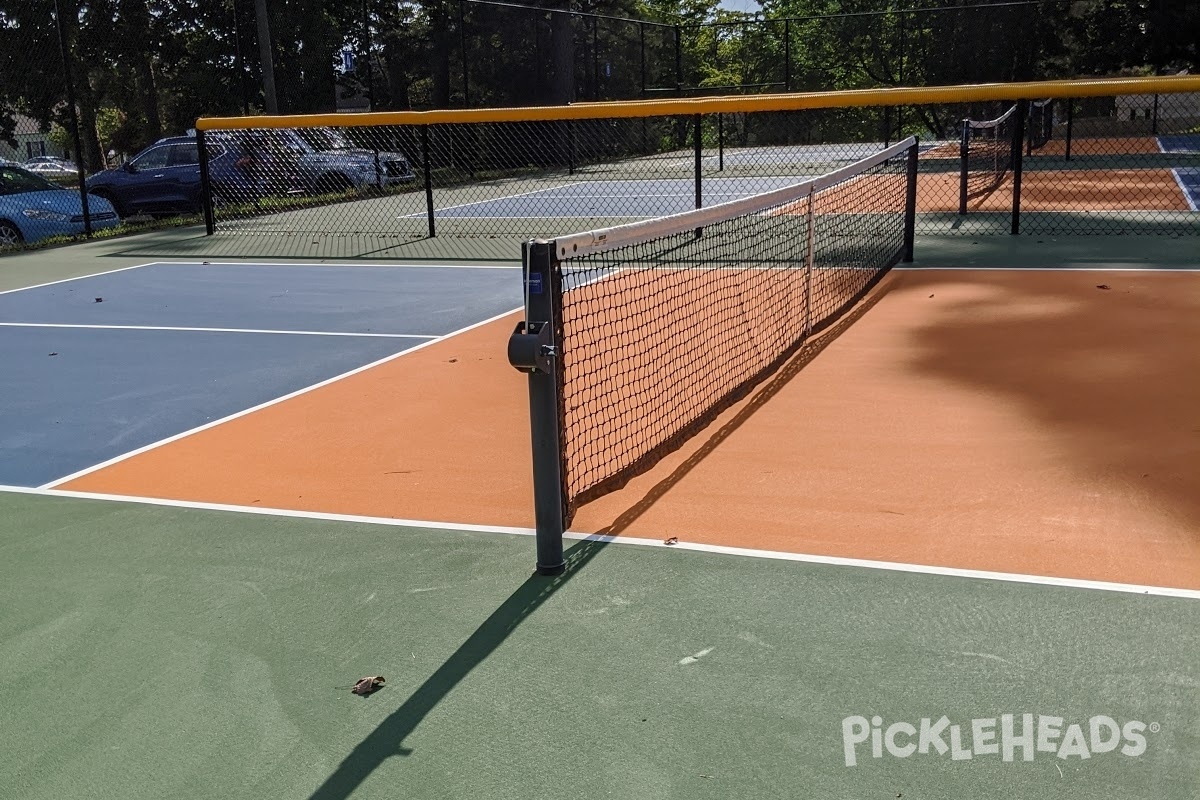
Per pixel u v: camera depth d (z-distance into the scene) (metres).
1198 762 2.87
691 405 6.32
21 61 19.14
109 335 9.57
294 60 27.19
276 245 15.70
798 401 6.52
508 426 6.29
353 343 8.84
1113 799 2.74
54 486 5.52
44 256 15.31
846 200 16.62
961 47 31.83
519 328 4.00
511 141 28.95
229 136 19.92
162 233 17.59
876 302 9.59
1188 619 3.62
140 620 3.95
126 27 27.72
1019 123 13.15
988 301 9.41
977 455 5.40
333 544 4.60
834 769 2.89
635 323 8.52
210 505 5.14
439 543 4.56
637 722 3.15
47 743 3.18
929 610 3.76
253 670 3.56
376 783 2.92
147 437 6.37
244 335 9.35
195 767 3.03
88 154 34.06
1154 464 5.15
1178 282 9.93
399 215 19.33
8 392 7.63
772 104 12.59
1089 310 8.85
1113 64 31.02
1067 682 3.27
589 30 32.34
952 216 15.47
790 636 3.62
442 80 28.53
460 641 3.69
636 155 31.48
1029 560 4.14
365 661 3.59
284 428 6.43
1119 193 18.06
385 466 5.63
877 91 12.48
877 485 5.04
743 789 2.82
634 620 3.78
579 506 4.81
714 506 4.86
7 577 4.38
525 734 3.12
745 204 6.54
